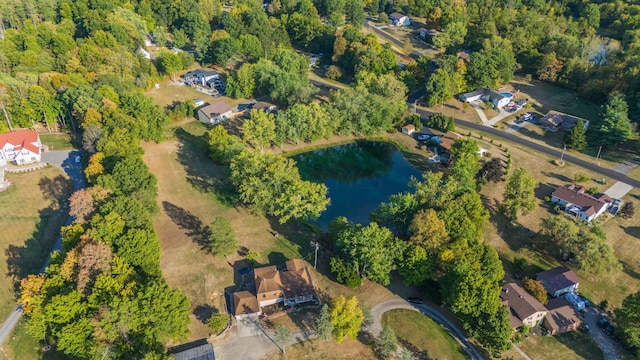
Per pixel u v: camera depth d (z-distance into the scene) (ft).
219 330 261.65
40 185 386.73
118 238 275.80
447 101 578.25
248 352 250.78
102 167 354.33
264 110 535.19
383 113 504.43
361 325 268.41
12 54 517.14
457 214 312.71
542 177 422.00
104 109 429.79
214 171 423.64
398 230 336.49
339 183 433.89
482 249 293.02
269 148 479.00
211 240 315.78
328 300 286.66
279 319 272.31
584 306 286.25
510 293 280.72
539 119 527.81
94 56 541.34
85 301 238.07
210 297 285.64
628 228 355.15
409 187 424.46
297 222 358.64
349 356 250.16
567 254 322.34
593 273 310.65
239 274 304.71
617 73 542.16
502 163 442.50
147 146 458.91
